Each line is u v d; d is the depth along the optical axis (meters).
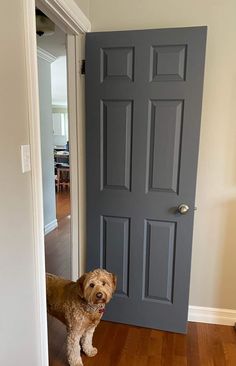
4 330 1.06
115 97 1.83
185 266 1.92
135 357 1.78
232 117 1.86
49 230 4.10
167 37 1.70
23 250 1.17
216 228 2.00
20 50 1.09
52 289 1.72
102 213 2.00
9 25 1.01
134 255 1.99
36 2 1.38
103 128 1.90
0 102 0.97
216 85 1.84
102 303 1.56
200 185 1.97
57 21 1.65
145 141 1.84
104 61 1.82
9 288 1.08
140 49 1.74
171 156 1.82
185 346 1.88
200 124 1.77
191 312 2.13
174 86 1.74
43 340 1.38
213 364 1.74
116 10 1.86
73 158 2.01
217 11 1.76
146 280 2.01
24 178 1.15
